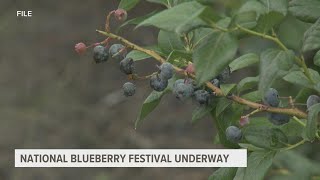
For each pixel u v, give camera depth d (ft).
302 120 16.39
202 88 14.40
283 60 12.58
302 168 26.32
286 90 26.96
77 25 53.31
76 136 43.78
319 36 13.85
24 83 46.83
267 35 12.77
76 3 55.77
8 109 44.21
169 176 41.65
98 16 54.49
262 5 12.59
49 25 53.01
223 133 15.97
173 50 14.20
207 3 11.80
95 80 48.21
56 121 44.29
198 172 41.98
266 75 12.47
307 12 14.52
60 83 47.39
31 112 44.34
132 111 46.39
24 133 42.80
